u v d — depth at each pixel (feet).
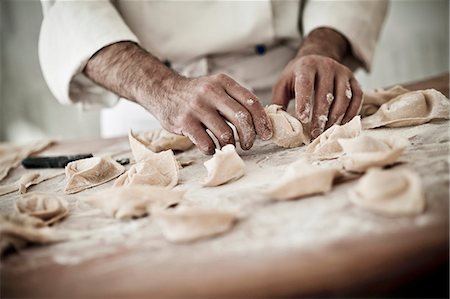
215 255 1.72
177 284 1.59
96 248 1.92
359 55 4.23
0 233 1.92
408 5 8.30
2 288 1.71
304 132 2.95
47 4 4.04
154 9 4.14
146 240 1.93
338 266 1.56
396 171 1.97
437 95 2.95
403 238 1.65
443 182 2.00
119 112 4.67
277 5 4.30
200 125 2.85
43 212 2.24
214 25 4.17
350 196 1.95
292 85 3.22
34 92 9.45
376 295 1.54
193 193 2.38
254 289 1.53
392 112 2.98
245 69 4.37
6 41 9.24
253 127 2.75
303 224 1.84
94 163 2.95
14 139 9.64
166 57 4.25
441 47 8.25
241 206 2.09
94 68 3.52
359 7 4.24
